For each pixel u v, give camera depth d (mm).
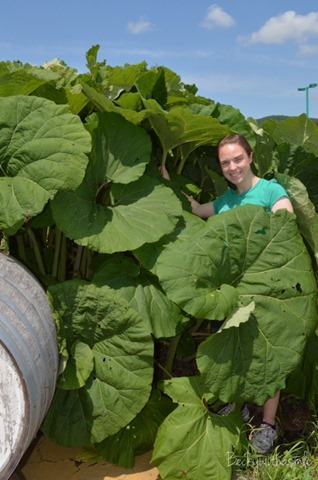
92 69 4156
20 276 2885
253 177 3609
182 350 4109
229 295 3092
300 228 3826
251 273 3230
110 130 3471
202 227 3424
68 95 3697
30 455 3438
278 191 3498
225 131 3582
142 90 3908
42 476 3242
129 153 3439
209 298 3020
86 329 3195
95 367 3195
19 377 2566
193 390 3320
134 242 3109
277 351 3139
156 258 3230
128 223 3230
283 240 3273
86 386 3211
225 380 3070
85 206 3219
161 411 3529
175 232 3369
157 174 3791
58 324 2986
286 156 4141
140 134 3475
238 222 3244
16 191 2904
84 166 2951
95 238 3078
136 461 3400
